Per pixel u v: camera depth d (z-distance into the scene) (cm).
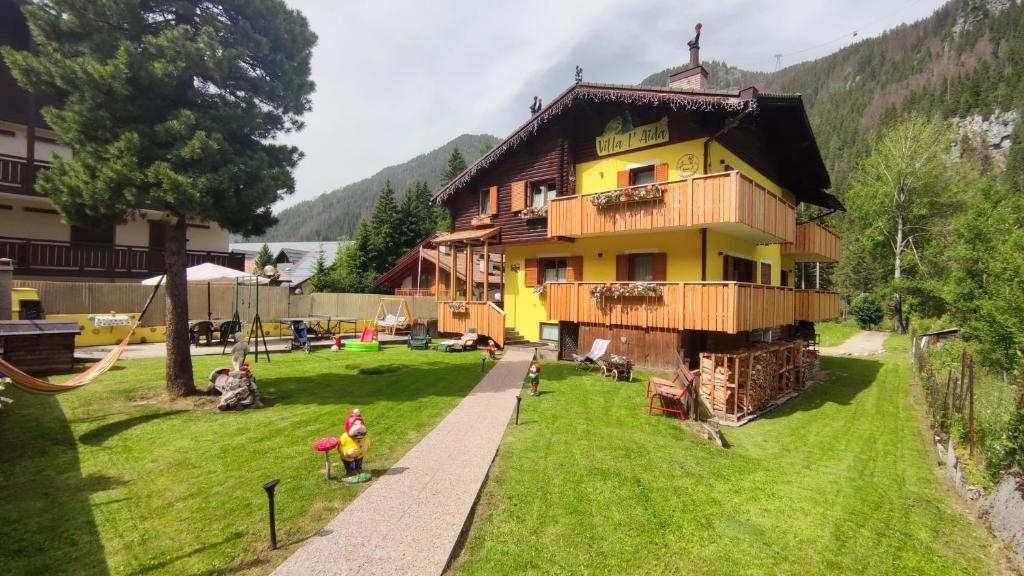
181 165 851
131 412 852
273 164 997
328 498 535
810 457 808
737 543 493
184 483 569
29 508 503
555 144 1734
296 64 1005
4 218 1953
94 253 2050
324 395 1019
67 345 1191
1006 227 2552
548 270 1836
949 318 3047
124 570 401
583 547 466
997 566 475
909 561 480
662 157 1466
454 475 605
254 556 421
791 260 2278
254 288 2095
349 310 2448
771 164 1848
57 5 798
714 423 973
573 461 681
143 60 802
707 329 1190
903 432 992
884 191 3538
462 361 1498
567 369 1395
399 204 5044
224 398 880
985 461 649
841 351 2417
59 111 828
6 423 772
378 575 394
